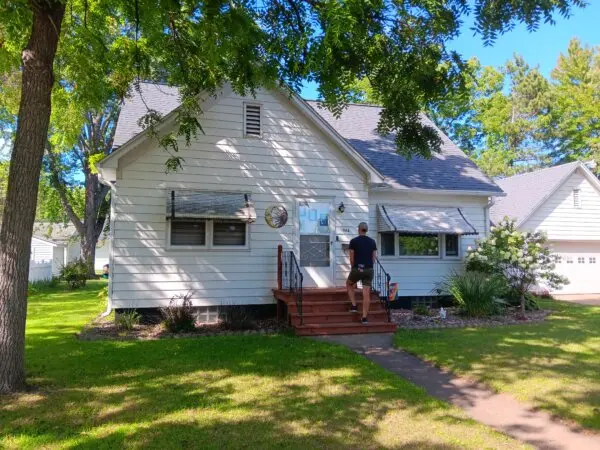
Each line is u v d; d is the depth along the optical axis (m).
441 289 13.79
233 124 11.69
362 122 17.08
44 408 5.07
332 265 12.13
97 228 34.84
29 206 5.75
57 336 9.33
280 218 11.87
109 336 9.36
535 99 39.44
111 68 10.05
